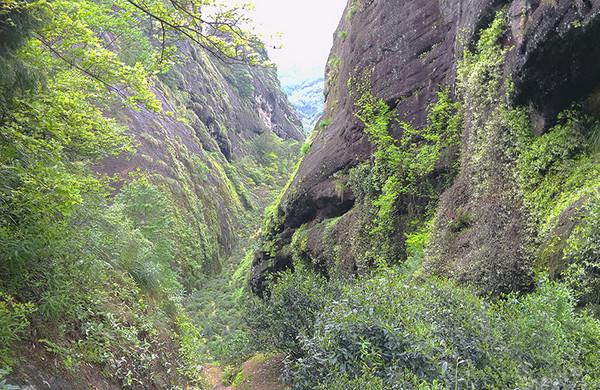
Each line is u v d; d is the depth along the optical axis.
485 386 3.68
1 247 4.43
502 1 8.54
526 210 6.43
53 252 5.13
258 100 80.38
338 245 12.61
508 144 7.27
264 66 5.54
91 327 5.52
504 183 7.16
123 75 5.86
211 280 27.91
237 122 65.81
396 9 12.88
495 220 6.90
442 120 10.07
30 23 4.42
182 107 45.12
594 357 3.86
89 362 5.06
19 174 4.84
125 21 5.88
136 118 30.72
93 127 6.81
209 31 5.32
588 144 6.14
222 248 34.22
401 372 3.76
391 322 4.22
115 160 24.70
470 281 6.64
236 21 5.12
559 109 6.56
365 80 13.38
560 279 5.22
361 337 4.12
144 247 10.80
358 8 15.67
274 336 9.80
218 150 49.91
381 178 11.26
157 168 28.61
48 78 5.73
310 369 4.58
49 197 5.03
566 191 5.91
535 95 6.76
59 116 5.75
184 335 9.30
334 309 4.96
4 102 4.59
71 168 6.70
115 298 7.10
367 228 11.40
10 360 3.81
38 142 4.93
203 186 35.62
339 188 13.49
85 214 6.92
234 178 48.41
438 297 4.77
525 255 6.00
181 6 5.07
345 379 3.97
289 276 9.91
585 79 6.21
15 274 4.70
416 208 10.10
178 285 15.00
